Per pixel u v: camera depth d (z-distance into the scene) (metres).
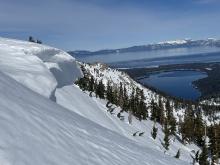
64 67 43.44
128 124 59.69
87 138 16.22
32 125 11.84
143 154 21.61
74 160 11.55
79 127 17.62
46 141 11.39
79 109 40.47
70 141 13.55
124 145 21.27
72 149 12.70
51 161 10.07
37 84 26.44
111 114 57.50
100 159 13.95
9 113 11.34
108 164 13.94
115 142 20.31
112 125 46.62
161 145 59.31
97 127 23.78
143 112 92.94
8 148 8.89
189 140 97.69
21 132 10.45
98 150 15.34
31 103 15.34
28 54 33.72
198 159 65.56
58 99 37.81
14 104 12.77
